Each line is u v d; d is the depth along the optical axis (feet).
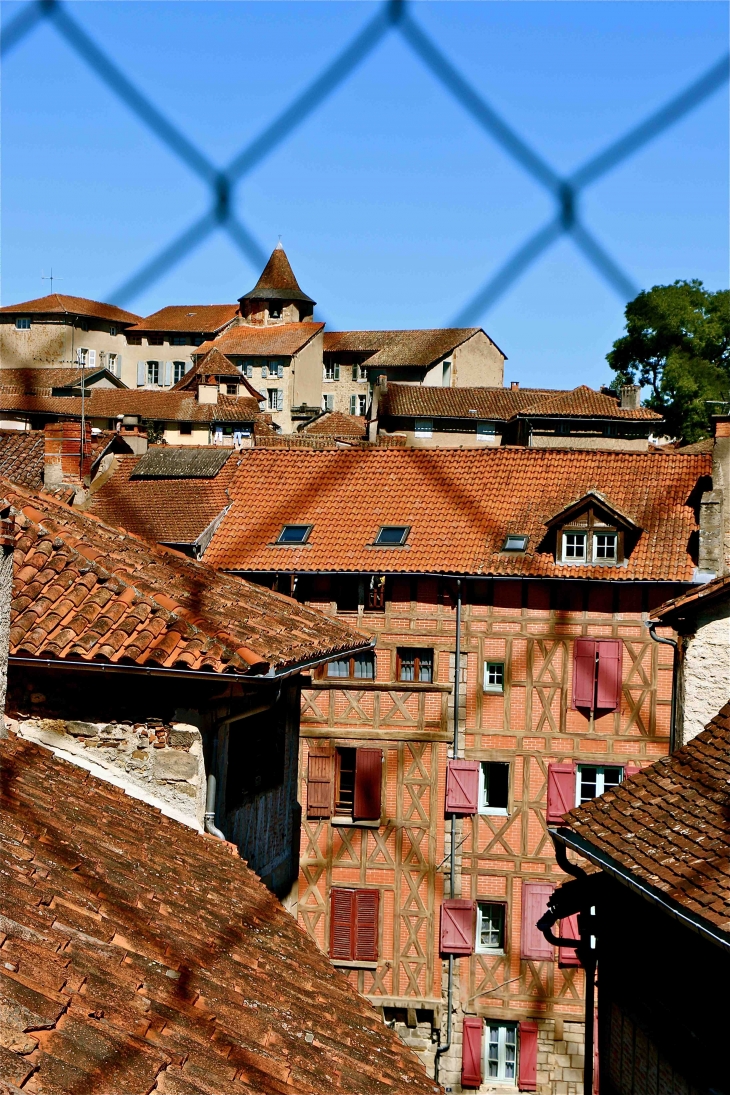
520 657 87.51
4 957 17.83
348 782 90.74
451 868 87.81
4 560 29.68
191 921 24.84
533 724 87.15
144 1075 16.26
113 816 29.19
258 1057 19.42
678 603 48.75
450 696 88.53
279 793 42.91
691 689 48.60
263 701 37.01
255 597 41.22
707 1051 28.30
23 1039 15.49
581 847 35.37
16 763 29.50
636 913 35.60
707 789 34.24
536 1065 86.17
